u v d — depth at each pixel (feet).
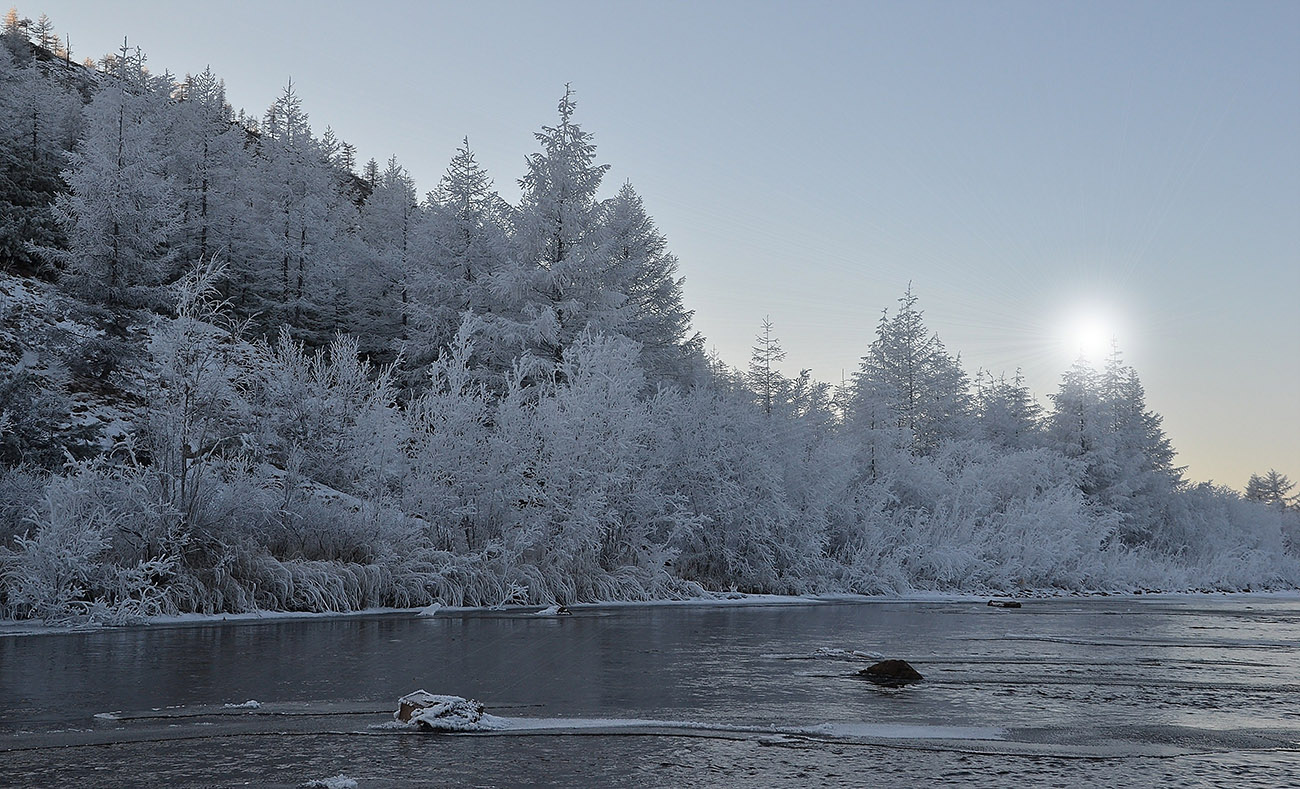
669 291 146.41
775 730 25.71
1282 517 259.60
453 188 133.90
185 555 60.85
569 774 20.30
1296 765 22.38
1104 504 195.83
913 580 115.14
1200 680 38.65
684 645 48.55
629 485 89.61
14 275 121.49
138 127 120.47
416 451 80.53
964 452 154.81
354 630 52.95
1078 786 20.02
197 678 33.88
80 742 23.11
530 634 52.80
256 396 72.79
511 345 119.34
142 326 98.53
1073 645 53.16
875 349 189.88
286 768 20.52
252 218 152.46
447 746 23.08
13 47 264.52
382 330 152.46
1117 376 211.41
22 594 52.03
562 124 129.49
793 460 106.93
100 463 60.23
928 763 21.97
